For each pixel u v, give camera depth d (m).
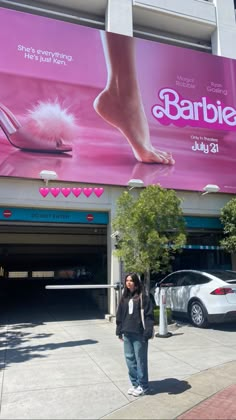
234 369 6.58
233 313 9.85
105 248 21.33
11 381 5.96
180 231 11.14
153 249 10.63
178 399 5.15
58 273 38.44
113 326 11.11
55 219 12.97
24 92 12.64
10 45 12.88
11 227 16.19
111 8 16.00
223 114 15.45
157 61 14.79
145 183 13.52
